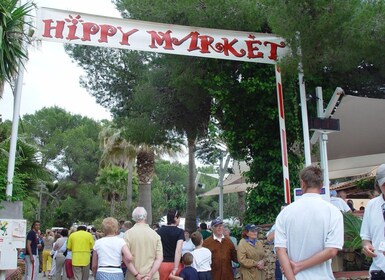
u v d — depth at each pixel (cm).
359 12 858
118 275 636
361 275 812
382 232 411
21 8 865
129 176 3744
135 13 1168
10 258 785
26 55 892
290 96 1123
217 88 1167
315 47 908
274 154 1165
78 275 1155
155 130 1548
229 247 842
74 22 877
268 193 1164
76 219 5091
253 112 1196
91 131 5672
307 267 340
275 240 358
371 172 1445
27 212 3909
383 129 1316
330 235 343
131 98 1784
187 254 756
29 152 1151
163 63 1461
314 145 1191
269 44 977
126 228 1184
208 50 941
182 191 8025
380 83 1223
